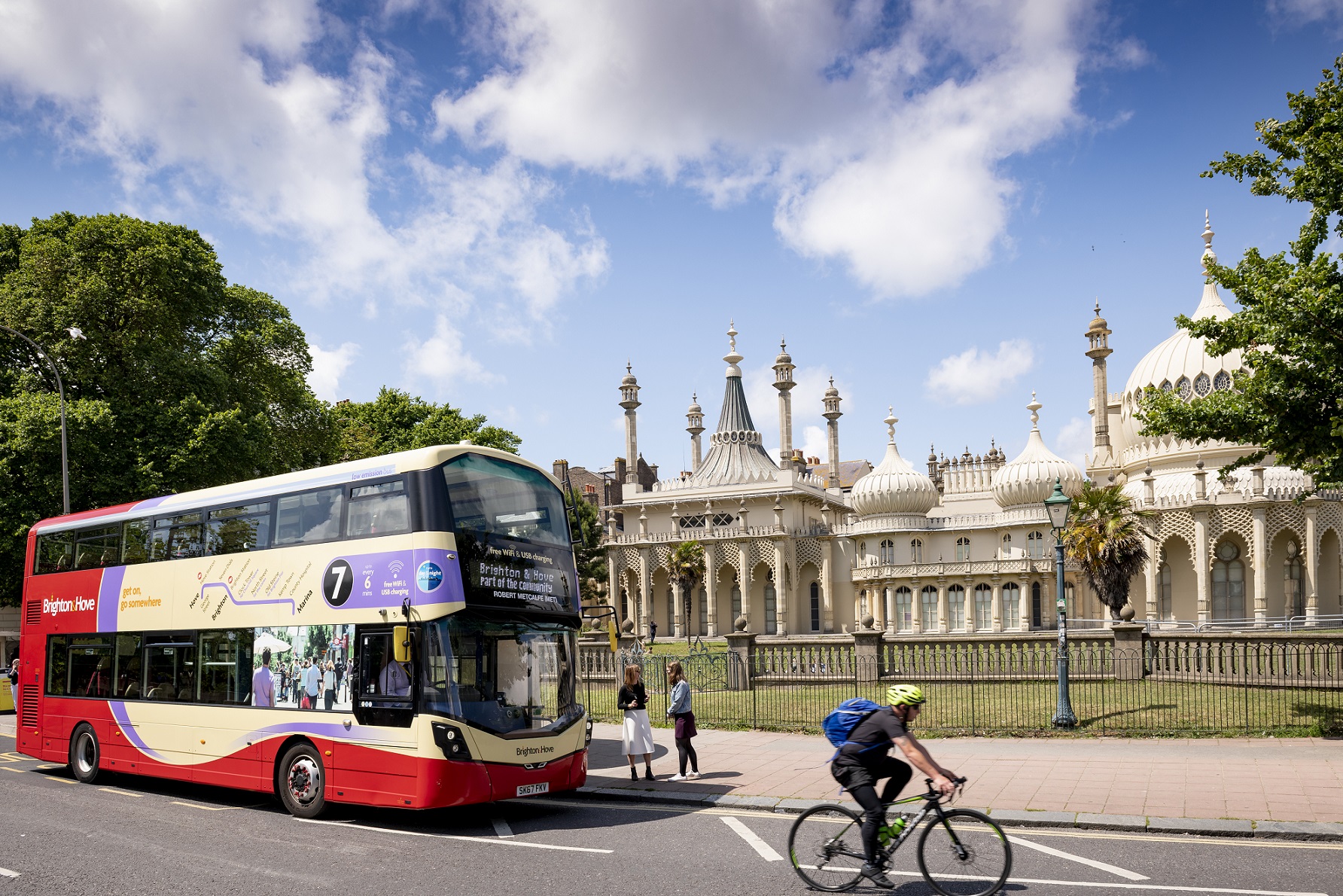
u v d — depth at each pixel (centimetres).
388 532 1363
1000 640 2730
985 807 1311
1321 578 5853
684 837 1224
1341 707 2034
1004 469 7031
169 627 1666
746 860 1087
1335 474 1825
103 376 3550
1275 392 1834
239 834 1301
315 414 4788
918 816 917
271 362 4459
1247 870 997
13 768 2064
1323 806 1257
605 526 8269
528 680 1388
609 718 2486
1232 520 5647
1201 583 5669
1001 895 909
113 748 1741
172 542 1698
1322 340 1778
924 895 923
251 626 1521
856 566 7356
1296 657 2361
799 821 964
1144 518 5897
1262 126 1931
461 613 1314
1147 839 1154
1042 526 6869
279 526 1520
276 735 1455
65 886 1016
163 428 3472
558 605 1458
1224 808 1261
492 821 1381
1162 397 2020
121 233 3619
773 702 2511
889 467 7575
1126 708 2220
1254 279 1892
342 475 1451
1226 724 1964
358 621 1370
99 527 1866
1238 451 5909
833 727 935
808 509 8456
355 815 1440
